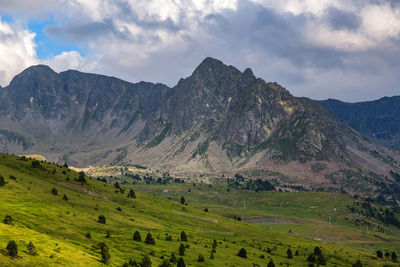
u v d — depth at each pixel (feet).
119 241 433.48
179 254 422.41
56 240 343.87
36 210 482.28
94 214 561.43
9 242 272.31
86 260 307.17
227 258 453.58
